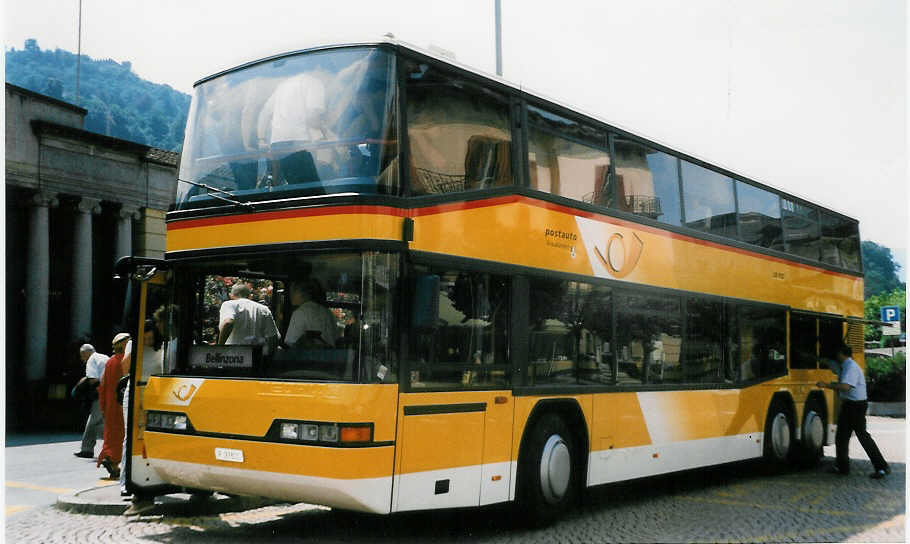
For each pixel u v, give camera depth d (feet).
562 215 28.84
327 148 23.20
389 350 21.94
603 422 29.78
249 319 23.53
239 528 26.04
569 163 29.68
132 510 27.76
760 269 42.42
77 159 72.64
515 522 26.71
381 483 21.42
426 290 22.11
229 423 22.68
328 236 22.36
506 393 25.55
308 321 22.52
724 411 37.76
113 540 24.14
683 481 39.78
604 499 33.55
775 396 42.45
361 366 21.58
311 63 24.23
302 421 21.48
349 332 21.91
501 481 25.27
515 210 26.73
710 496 34.60
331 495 21.11
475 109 25.88
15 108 68.03
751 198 42.63
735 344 39.34
